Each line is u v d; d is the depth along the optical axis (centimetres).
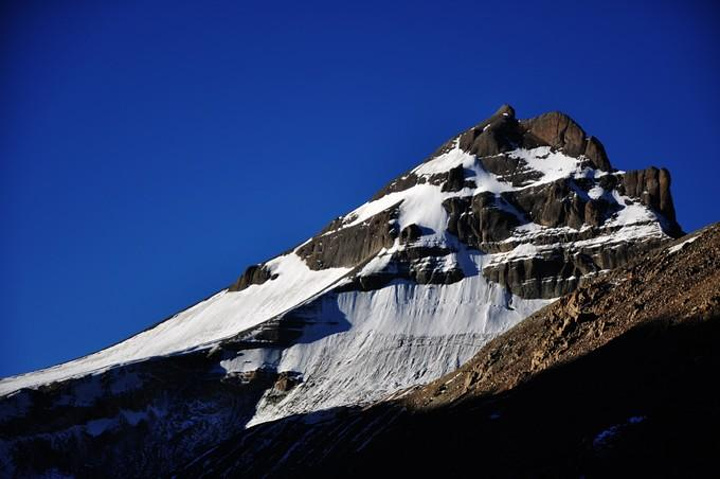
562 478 10425
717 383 10519
